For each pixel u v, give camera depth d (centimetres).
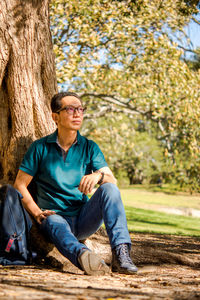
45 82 445
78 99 331
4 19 411
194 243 588
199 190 1500
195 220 1475
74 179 329
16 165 413
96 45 1127
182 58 1483
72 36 1166
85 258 272
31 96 428
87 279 260
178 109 1298
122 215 298
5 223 296
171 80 1263
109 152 2358
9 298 162
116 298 180
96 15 1096
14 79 418
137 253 390
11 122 428
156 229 973
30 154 332
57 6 1091
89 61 1214
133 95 1390
